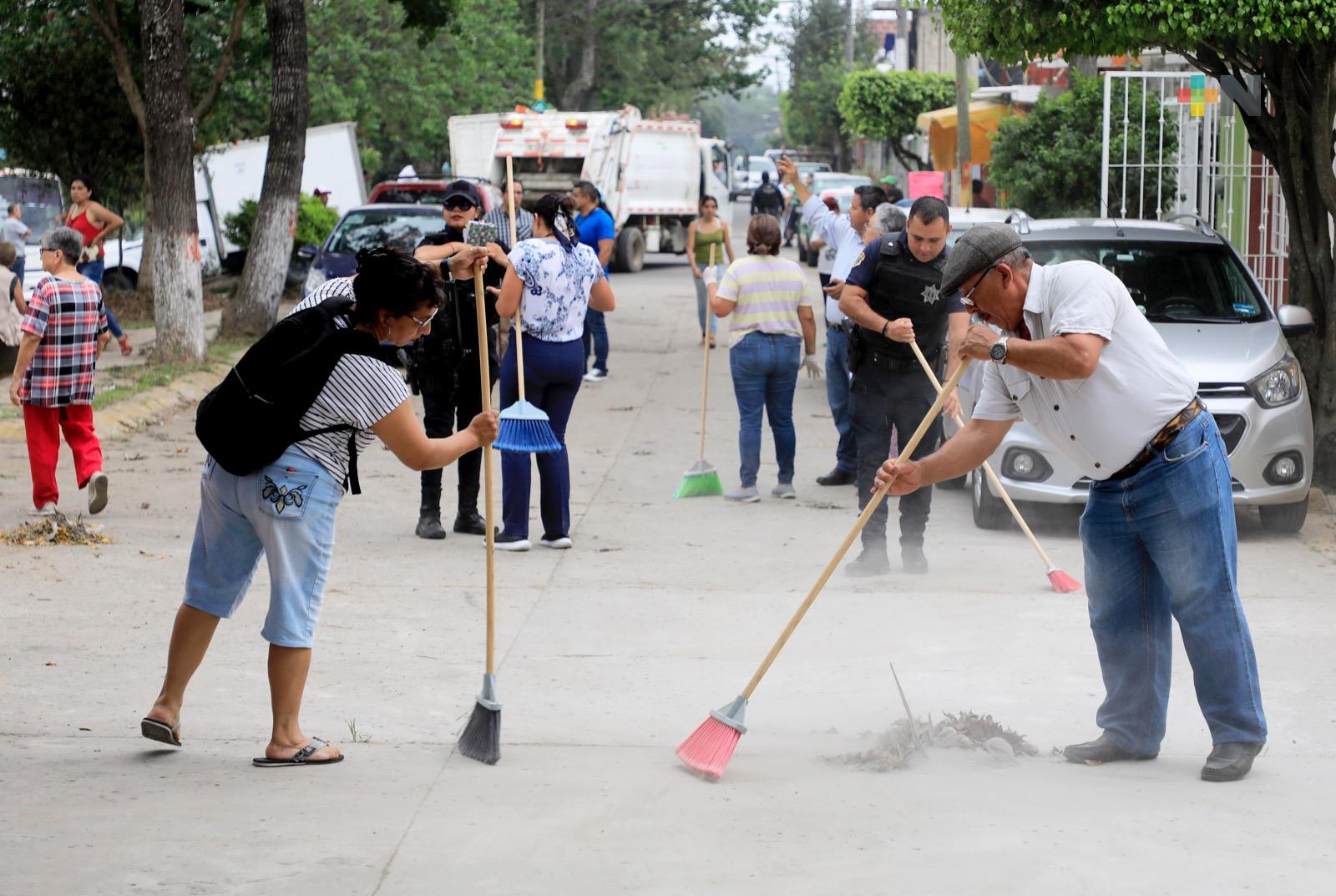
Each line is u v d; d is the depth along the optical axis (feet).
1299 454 30.22
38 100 68.85
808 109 235.61
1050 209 60.49
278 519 16.19
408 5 69.97
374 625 24.13
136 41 68.44
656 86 178.91
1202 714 17.70
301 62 59.00
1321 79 33.86
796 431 44.83
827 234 36.06
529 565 28.58
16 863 13.44
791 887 12.96
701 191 114.11
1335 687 20.75
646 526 32.32
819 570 28.25
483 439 16.96
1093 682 21.08
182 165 53.42
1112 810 15.19
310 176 94.99
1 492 34.32
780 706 19.99
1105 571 17.06
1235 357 30.42
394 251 15.87
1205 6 31.42
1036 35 33.63
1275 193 50.67
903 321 26.23
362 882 13.11
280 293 60.23
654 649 22.97
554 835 14.35
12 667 21.18
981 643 23.18
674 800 15.53
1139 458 16.24
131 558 28.22
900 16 163.32
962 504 35.37
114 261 75.77
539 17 149.79
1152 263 33.55
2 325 48.39
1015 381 16.48
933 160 97.19
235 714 19.16
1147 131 56.85
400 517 33.24
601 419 46.88
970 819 14.83
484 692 17.38
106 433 42.37
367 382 15.99
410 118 125.70
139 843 14.05
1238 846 14.01
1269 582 27.32
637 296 89.10
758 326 34.14
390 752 17.67
